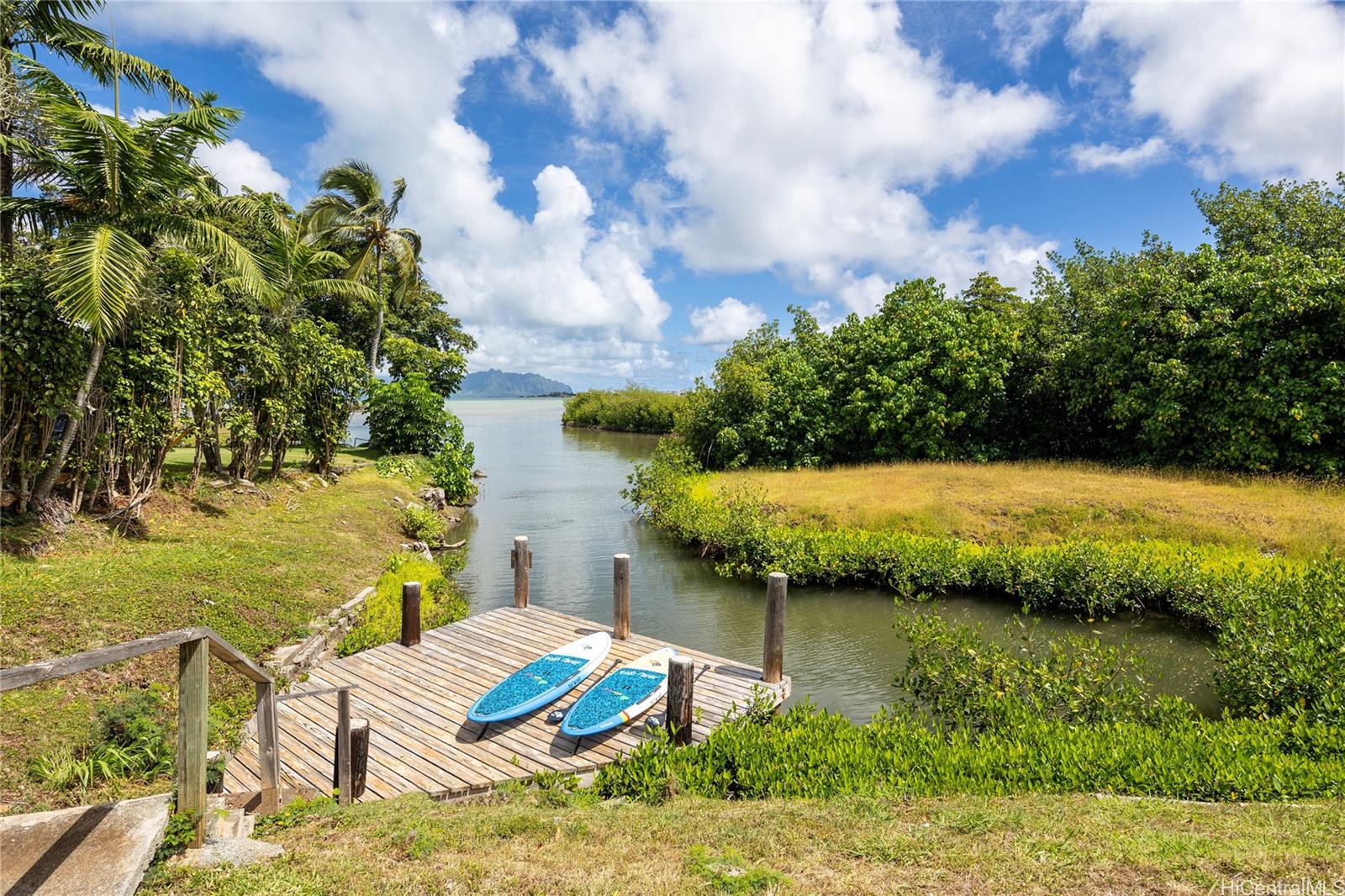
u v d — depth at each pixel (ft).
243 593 31.45
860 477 70.44
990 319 81.10
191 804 12.19
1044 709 24.56
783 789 19.38
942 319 83.20
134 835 11.08
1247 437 60.13
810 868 13.57
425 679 29.25
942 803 17.10
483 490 94.32
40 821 11.31
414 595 32.76
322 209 92.79
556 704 26.91
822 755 20.44
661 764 21.06
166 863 11.49
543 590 48.60
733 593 48.21
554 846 14.69
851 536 51.34
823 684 33.47
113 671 22.11
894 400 80.28
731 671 30.55
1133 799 17.02
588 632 34.91
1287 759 18.65
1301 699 23.43
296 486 58.23
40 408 30.25
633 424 204.54
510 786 21.30
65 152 33.27
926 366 81.56
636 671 28.17
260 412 53.72
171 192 37.63
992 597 44.80
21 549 28.96
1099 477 62.85
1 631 21.62
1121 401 68.08
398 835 14.64
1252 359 60.23
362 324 107.55
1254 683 25.17
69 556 30.25
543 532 67.87
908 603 44.68
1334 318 56.24
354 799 18.75
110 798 16.53
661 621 42.55
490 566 55.26
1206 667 33.42
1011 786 18.42
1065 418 81.71
